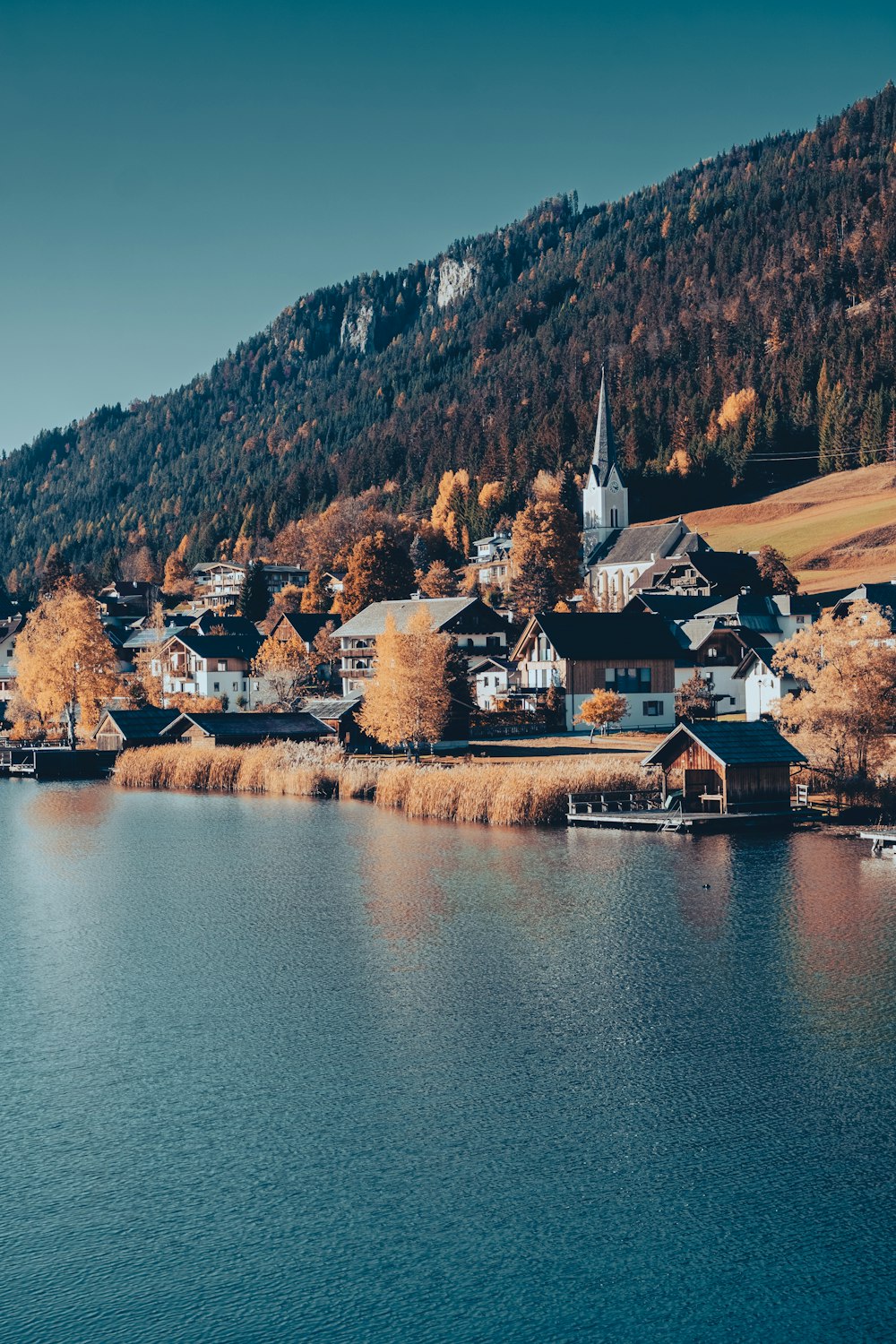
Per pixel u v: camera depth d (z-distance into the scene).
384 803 97.81
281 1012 45.28
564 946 53.09
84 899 65.06
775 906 59.41
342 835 83.75
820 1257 28.58
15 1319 26.91
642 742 116.00
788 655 92.00
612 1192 31.55
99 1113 36.69
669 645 132.38
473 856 74.25
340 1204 31.23
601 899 61.69
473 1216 30.59
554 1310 26.92
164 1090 38.22
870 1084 37.62
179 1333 26.39
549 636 129.88
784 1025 42.75
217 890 66.50
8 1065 40.50
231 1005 46.16
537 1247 29.20
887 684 85.19
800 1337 25.92
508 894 63.25
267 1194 31.78
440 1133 34.91
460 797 89.94
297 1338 26.19
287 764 111.12
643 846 75.88
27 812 101.19
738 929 55.25
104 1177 32.81
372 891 65.19
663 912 58.66
